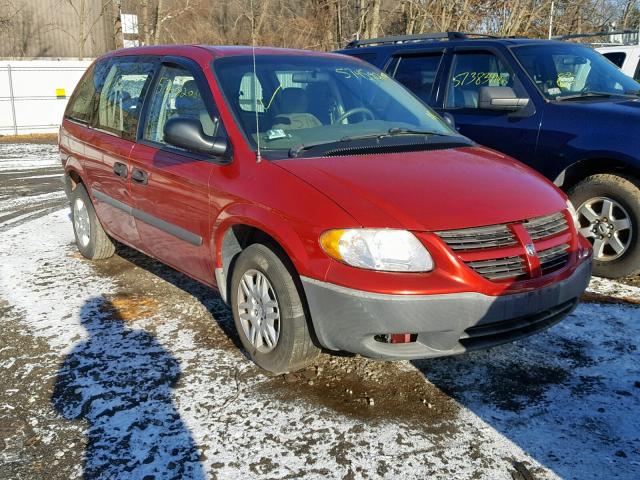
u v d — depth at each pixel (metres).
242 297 3.82
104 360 3.96
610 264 5.24
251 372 3.79
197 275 4.35
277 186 3.49
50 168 12.48
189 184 4.08
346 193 3.30
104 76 5.72
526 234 3.35
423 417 3.31
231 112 4.04
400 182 3.44
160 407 3.42
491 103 5.50
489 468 2.90
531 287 3.28
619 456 2.98
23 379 3.74
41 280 5.46
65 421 3.30
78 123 5.96
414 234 3.13
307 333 3.50
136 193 4.74
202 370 3.82
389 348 3.21
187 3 24.20
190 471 2.89
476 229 3.23
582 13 20.36
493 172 3.79
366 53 7.25
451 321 3.12
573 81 5.92
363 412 3.36
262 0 21.72
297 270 3.31
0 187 10.20
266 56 4.62
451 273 3.11
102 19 30.39
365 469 2.90
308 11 21.88
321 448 3.06
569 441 3.09
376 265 3.10
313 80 4.57
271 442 3.11
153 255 4.88
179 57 4.68
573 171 5.46
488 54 6.12
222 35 24.48
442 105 6.36
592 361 3.89
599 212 5.32
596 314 4.58
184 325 4.49
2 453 3.05
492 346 3.33
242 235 3.89
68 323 4.53
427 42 6.77
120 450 3.05
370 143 4.01
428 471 2.88
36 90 20.30
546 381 3.66
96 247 5.86
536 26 18.81
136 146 4.80
